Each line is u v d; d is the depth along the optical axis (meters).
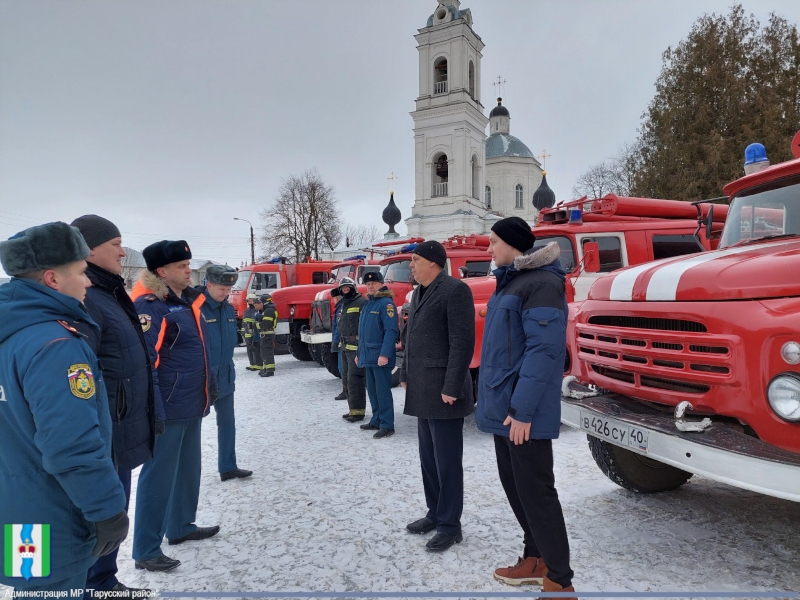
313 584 2.65
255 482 4.18
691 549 2.85
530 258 2.36
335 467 4.46
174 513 3.15
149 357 2.50
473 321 3.10
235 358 13.07
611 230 5.99
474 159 39.69
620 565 2.70
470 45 38.75
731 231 3.63
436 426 3.06
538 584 2.57
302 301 10.97
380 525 3.32
